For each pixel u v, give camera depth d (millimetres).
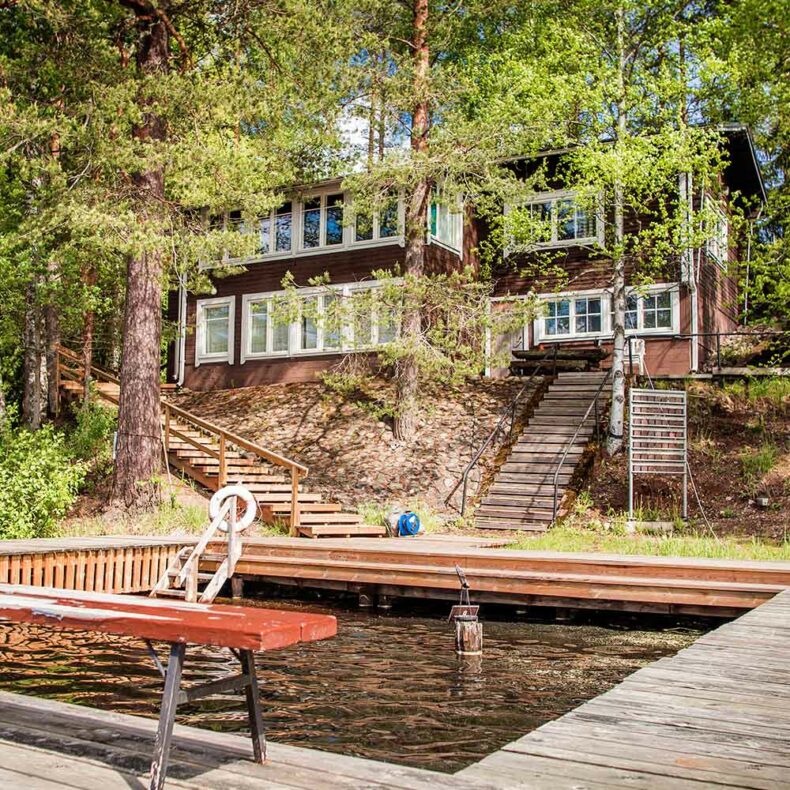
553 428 20922
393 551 12609
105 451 21156
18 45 18188
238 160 16875
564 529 17469
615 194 19984
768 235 28688
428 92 20547
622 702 5070
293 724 6180
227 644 3535
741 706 4965
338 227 26828
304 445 22547
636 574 11109
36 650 8969
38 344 22875
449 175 20266
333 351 26281
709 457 19656
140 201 16812
